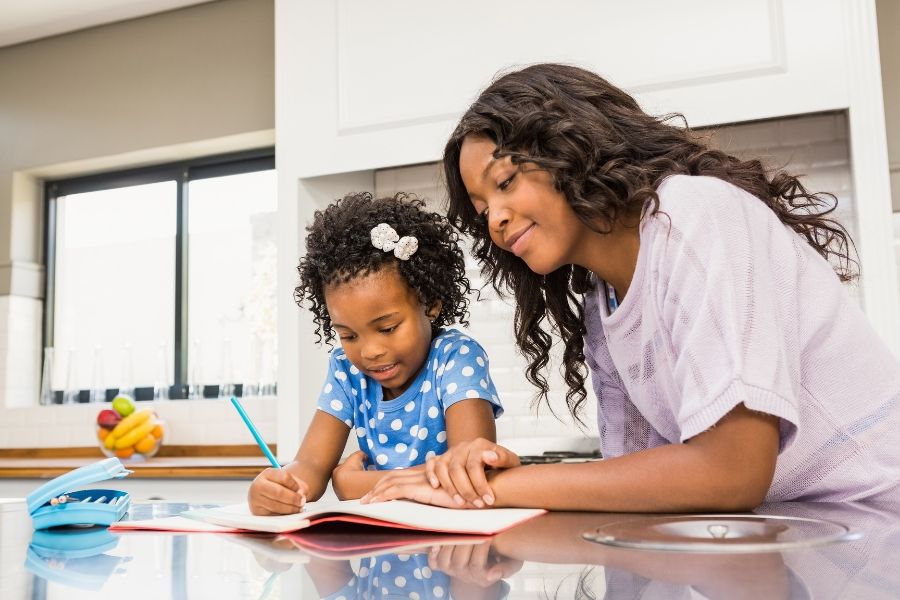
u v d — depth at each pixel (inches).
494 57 90.5
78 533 27.4
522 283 44.4
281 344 95.7
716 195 30.3
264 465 96.7
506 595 14.1
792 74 80.2
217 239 137.9
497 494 29.5
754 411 27.0
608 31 86.1
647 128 36.2
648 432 42.1
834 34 79.4
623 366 37.7
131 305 142.1
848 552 17.0
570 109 35.0
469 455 31.3
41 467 108.7
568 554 18.3
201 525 27.3
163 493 100.5
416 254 48.7
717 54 82.5
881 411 32.1
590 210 33.9
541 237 35.4
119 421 117.9
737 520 22.4
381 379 48.5
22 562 20.0
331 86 97.0
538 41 88.8
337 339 100.7
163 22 136.1
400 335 47.2
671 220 30.6
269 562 19.1
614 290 39.4
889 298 76.6
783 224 34.0
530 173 34.8
